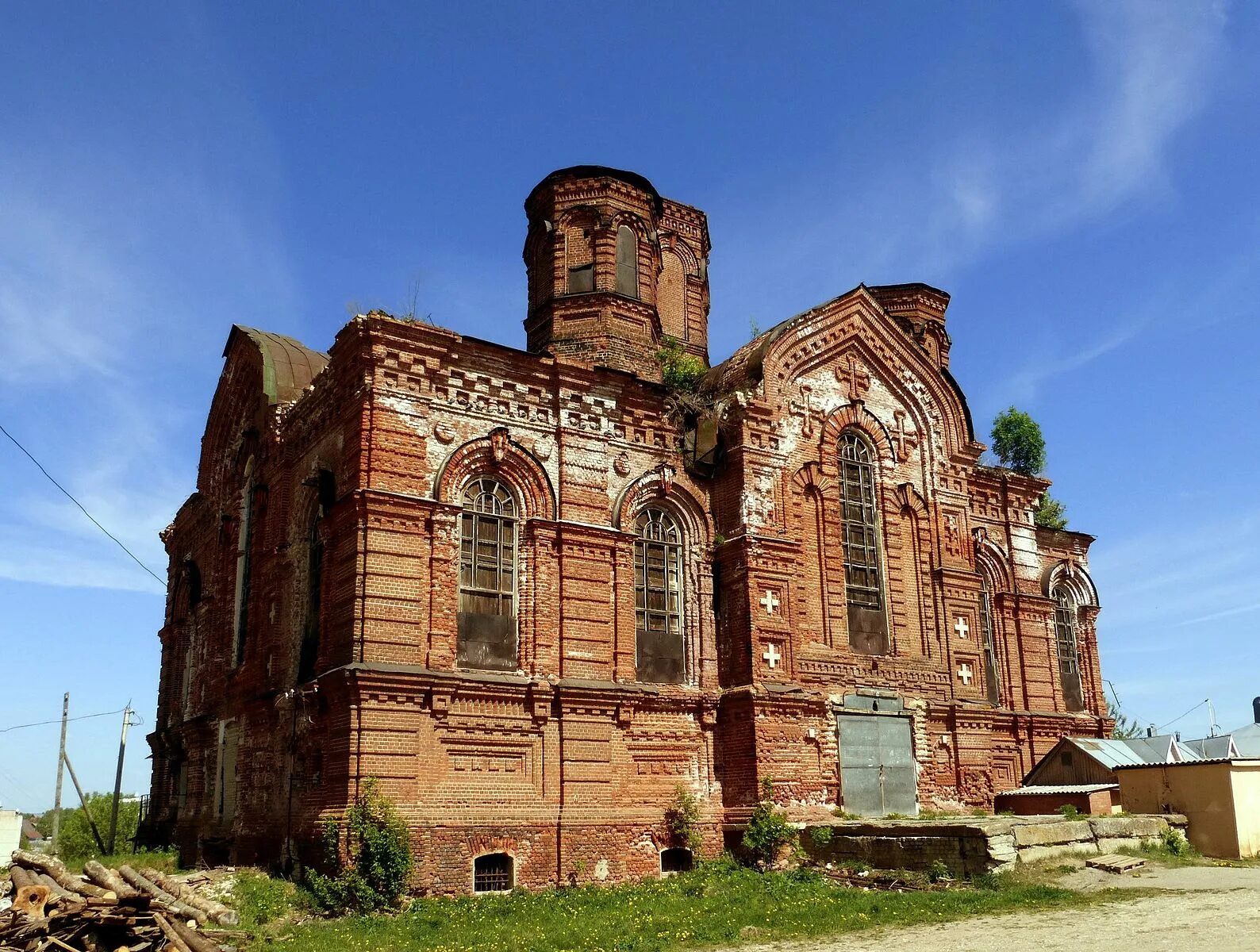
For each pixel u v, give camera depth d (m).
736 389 28.16
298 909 19.62
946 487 31.86
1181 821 24.77
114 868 21.73
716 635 26.72
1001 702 33.19
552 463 25.05
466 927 17.97
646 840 24.06
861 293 31.12
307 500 26.06
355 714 20.88
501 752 22.58
